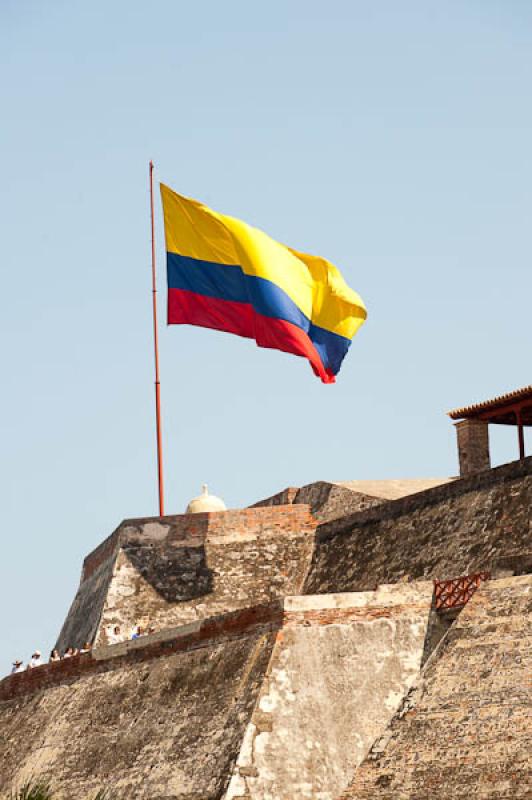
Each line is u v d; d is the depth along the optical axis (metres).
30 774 154.88
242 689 132.38
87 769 146.38
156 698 144.88
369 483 185.75
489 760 117.44
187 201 171.12
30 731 162.38
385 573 159.12
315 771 126.56
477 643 127.44
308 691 130.00
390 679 131.62
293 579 173.75
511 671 122.75
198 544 176.00
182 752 134.25
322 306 169.25
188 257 170.62
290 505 177.50
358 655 132.12
